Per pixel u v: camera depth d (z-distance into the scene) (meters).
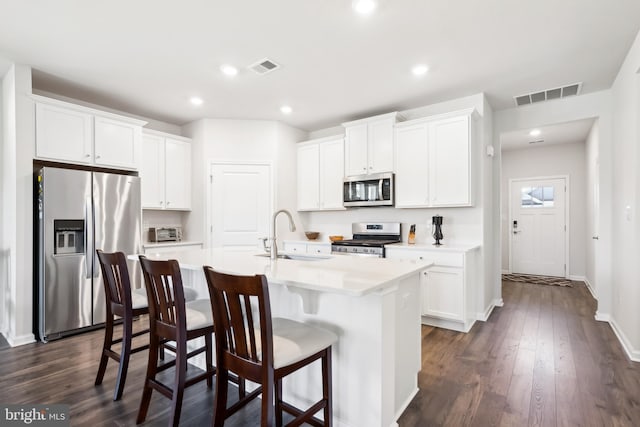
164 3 2.10
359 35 2.48
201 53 2.75
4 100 3.15
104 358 2.21
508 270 6.61
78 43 2.58
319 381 1.83
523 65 2.96
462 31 2.43
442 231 3.92
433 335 3.16
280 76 3.20
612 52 2.74
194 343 2.57
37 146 3.00
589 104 3.61
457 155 3.53
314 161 4.77
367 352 1.63
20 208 2.92
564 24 2.34
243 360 1.35
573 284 5.53
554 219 6.20
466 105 3.73
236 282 1.31
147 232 4.39
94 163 3.36
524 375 2.33
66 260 3.06
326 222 4.98
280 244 4.68
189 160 4.63
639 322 2.56
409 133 3.84
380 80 3.28
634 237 2.62
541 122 3.91
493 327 3.39
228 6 2.13
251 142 4.61
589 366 2.47
